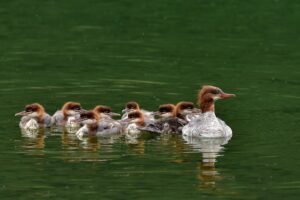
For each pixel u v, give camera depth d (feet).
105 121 80.18
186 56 113.50
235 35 127.24
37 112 82.28
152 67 106.63
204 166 69.05
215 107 88.33
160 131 80.53
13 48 117.80
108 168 68.54
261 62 110.63
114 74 102.27
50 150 73.56
